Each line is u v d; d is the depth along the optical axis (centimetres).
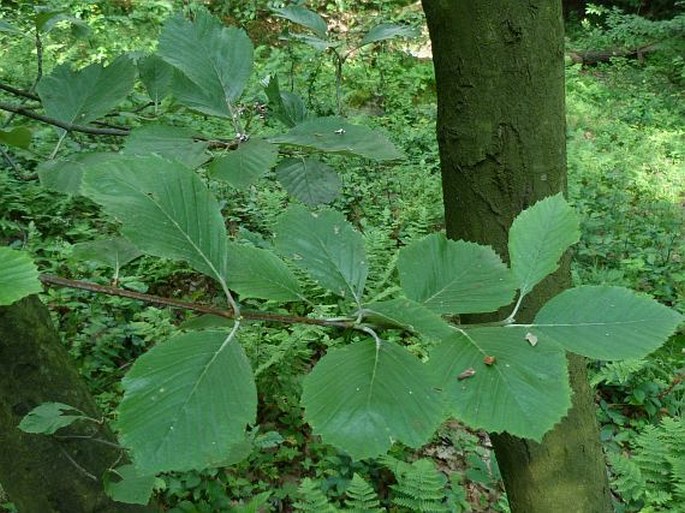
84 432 188
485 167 143
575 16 1466
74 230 511
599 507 162
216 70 88
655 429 432
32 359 176
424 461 392
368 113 893
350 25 1120
